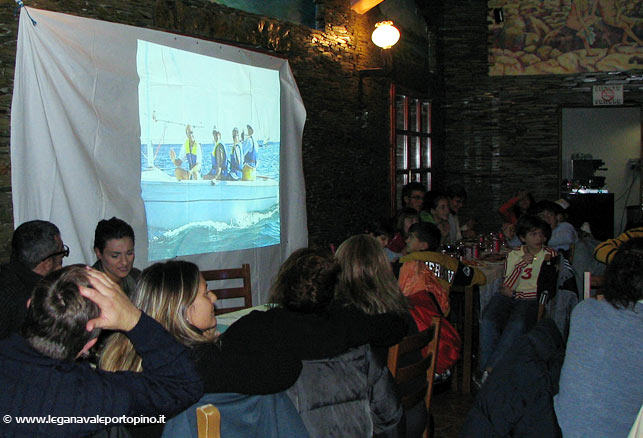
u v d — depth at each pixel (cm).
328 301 204
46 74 328
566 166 1143
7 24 324
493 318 441
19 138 316
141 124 393
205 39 450
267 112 511
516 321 417
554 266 442
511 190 988
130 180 380
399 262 386
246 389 165
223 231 466
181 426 161
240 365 165
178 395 138
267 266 512
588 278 324
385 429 219
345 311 223
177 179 423
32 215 321
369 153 719
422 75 891
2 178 323
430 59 942
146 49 397
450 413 404
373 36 679
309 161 598
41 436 121
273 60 520
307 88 590
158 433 163
